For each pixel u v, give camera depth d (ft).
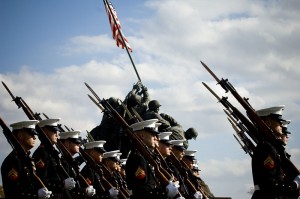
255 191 63.10
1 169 61.72
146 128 68.49
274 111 66.13
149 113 104.47
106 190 76.43
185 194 74.23
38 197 61.00
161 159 68.74
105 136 104.22
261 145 63.21
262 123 63.62
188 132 111.34
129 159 65.57
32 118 67.41
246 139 74.28
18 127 63.93
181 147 82.53
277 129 66.23
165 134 74.59
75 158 75.66
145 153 65.41
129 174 64.95
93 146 80.69
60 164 68.33
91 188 72.59
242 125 70.38
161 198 63.93
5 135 61.46
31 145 64.03
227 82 65.62
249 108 65.00
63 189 67.92
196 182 77.10
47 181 67.41
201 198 73.15
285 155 62.69
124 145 102.17
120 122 68.39
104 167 79.82
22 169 61.16
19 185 60.80
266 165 61.98
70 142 75.31
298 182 61.67
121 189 78.74
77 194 71.87
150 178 64.95
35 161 67.31
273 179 61.87
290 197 61.87
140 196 63.93
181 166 75.31
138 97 105.19
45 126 69.62
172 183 63.93
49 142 68.33
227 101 66.33
